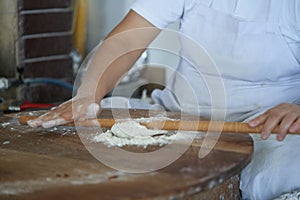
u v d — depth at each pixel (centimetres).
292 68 205
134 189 134
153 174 143
